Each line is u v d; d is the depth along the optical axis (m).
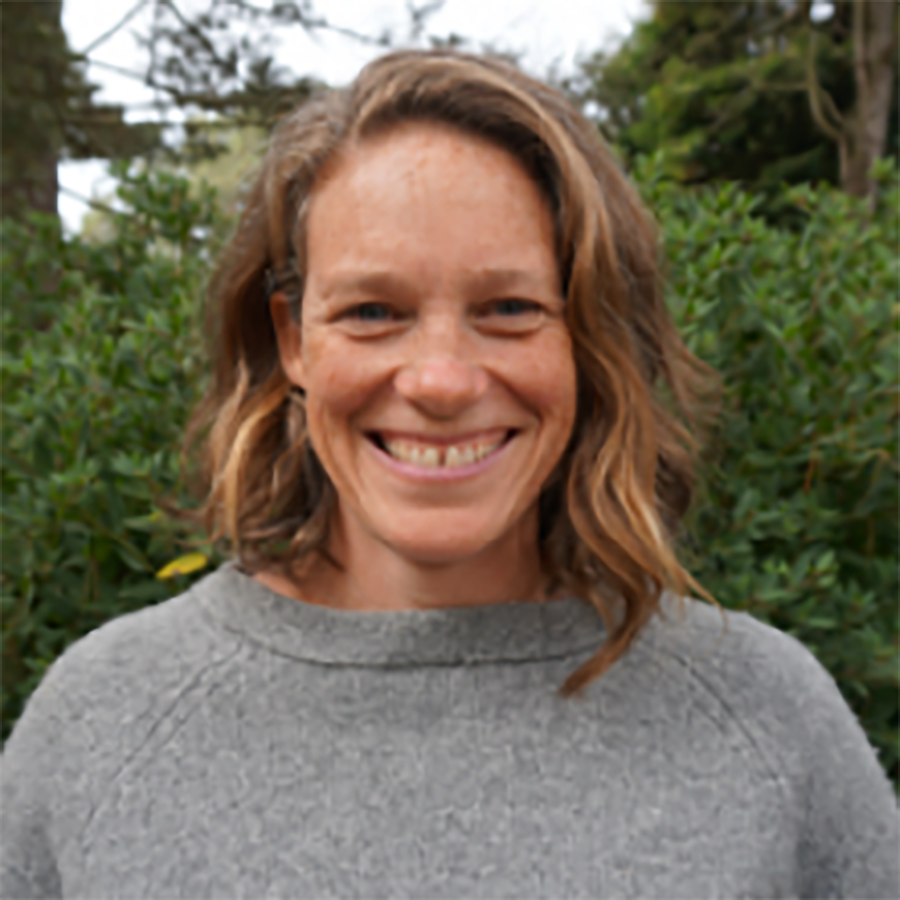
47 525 2.09
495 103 0.91
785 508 2.11
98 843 0.99
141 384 2.19
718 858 0.98
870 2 8.23
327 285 0.93
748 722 1.02
